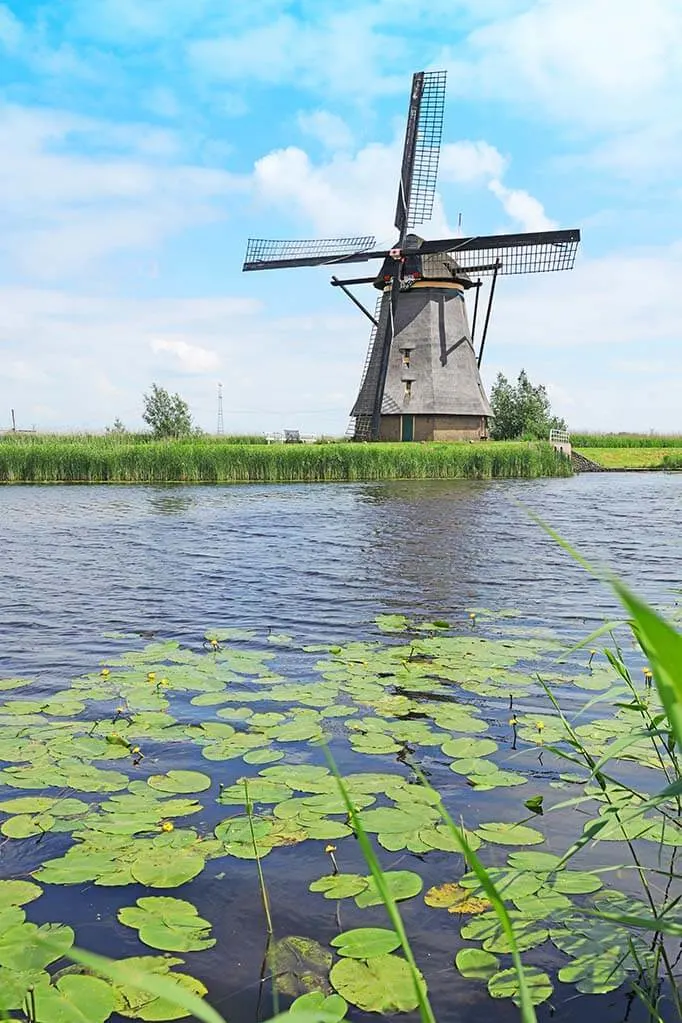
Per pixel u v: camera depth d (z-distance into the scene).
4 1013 2.01
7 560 11.12
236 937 2.64
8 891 2.88
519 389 49.66
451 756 4.16
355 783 3.81
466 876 3.02
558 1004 2.34
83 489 25.23
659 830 3.39
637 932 2.69
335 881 2.98
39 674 5.67
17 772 3.87
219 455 29.11
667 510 18.36
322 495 22.59
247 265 35.66
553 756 4.20
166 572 10.13
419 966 2.51
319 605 8.19
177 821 3.43
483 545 12.57
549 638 6.80
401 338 37.69
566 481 30.36
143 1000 2.31
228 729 4.53
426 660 6.04
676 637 0.76
